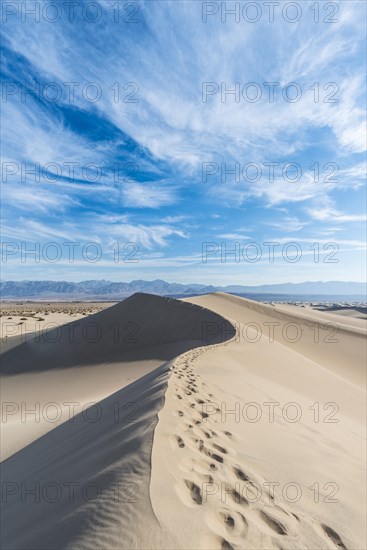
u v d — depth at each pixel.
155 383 8.73
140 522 2.95
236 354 15.67
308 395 11.99
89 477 4.29
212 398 7.48
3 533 4.05
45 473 5.77
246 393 8.91
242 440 5.32
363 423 10.07
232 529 3.02
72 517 3.39
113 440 5.41
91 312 68.44
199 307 28.33
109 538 2.82
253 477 4.13
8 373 24.72
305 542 3.07
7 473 7.20
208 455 4.47
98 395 16.72
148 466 3.86
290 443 5.76
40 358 26.45
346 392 14.12
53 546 3.06
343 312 90.31
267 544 2.90
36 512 4.17
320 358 25.20
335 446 6.32
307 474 4.64
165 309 29.84
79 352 26.45
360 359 25.41
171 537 2.77
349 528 3.52
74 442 7.02
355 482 4.84
